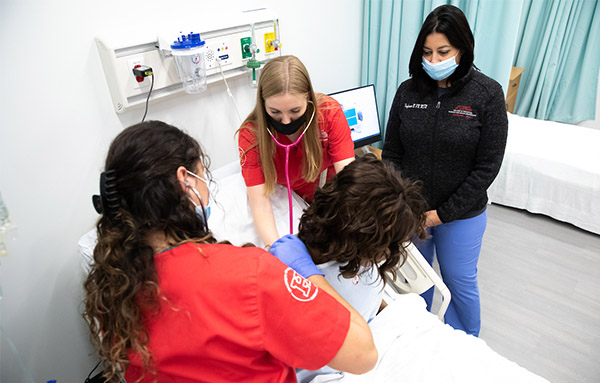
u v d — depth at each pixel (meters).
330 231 0.78
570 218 2.42
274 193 1.36
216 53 1.50
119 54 1.27
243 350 0.64
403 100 1.45
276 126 1.13
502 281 2.11
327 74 2.20
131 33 1.32
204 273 0.61
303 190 1.44
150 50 1.34
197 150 0.67
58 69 1.21
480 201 1.43
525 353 1.73
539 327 1.85
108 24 1.27
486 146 1.31
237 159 1.87
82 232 1.42
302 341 0.62
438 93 1.38
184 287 0.60
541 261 2.24
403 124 1.46
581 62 3.29
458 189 1.39
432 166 1.43
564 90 3.42
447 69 1.25
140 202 0.59
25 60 1.15
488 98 1.27
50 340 1.45
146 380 0.71
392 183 0.73
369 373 0.99
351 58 2.31
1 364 1.32
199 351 0.62
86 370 1.60
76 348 1.54
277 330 0.62
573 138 2.55
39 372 1.46
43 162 1.26
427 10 2.03
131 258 0.59
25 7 1.11
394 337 1.06
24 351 1.40
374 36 2.24
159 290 0.60
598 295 2.00
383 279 0.91
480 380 0.97
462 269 1.56
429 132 1.38
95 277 0.64
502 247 2.36
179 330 0.62
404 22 2.09
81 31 1.22
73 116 1.29
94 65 1.28
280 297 0.61
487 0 1.85
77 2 1.19
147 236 0.62
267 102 1.07
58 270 1.40
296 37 1.92
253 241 1.28
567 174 2.34
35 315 1.39
